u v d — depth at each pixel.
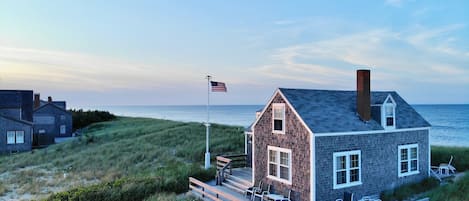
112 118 89.06
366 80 19.69
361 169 18.59
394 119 20.19
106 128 69.50
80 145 44.78
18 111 52.72
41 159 36.56
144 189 20.33
